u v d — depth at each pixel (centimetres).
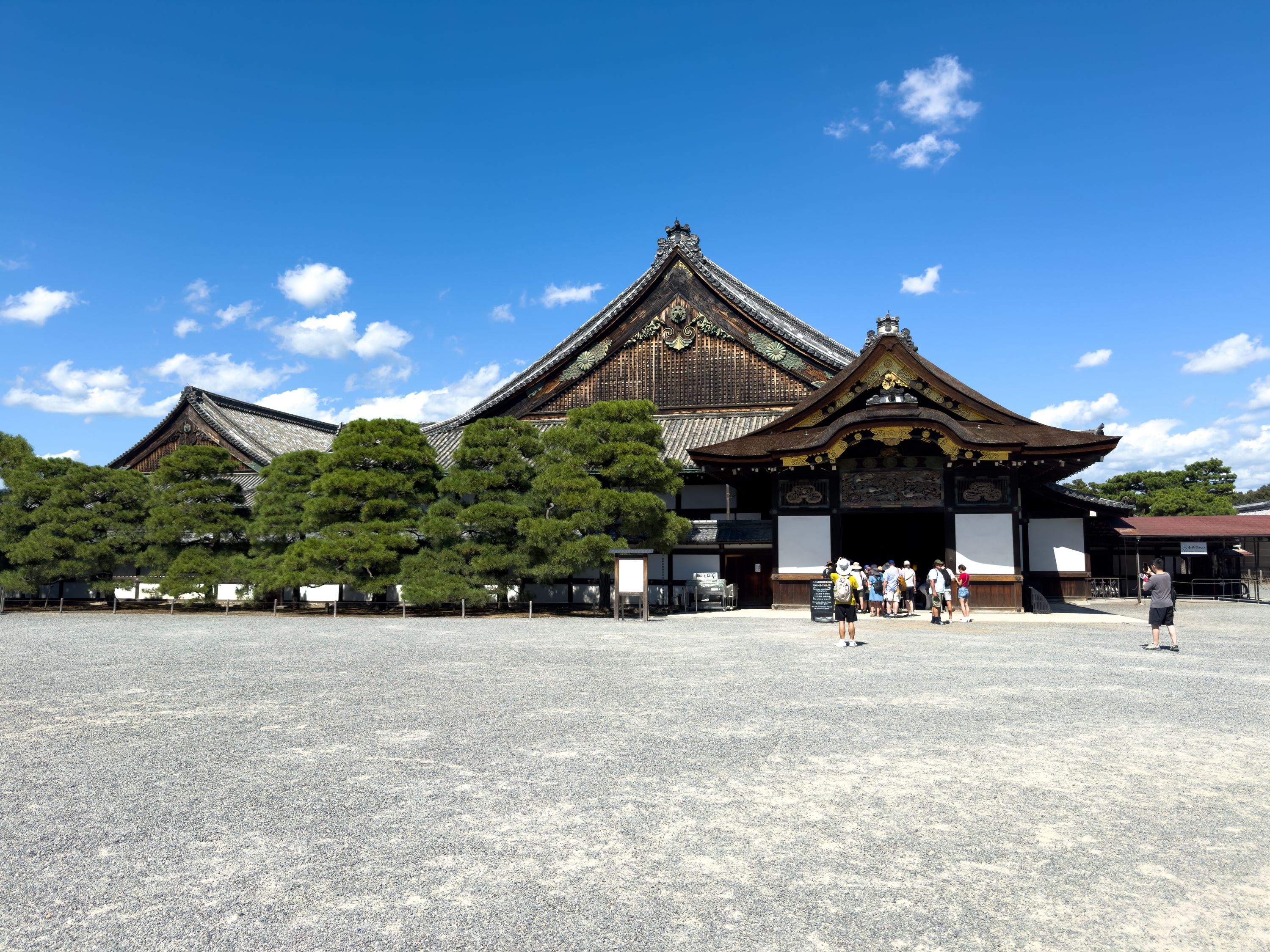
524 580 3391
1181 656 1712
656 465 2933
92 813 679
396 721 1044
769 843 609
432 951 445
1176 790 742
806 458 3155
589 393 4381
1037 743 912
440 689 1291
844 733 959
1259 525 4534
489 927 474
